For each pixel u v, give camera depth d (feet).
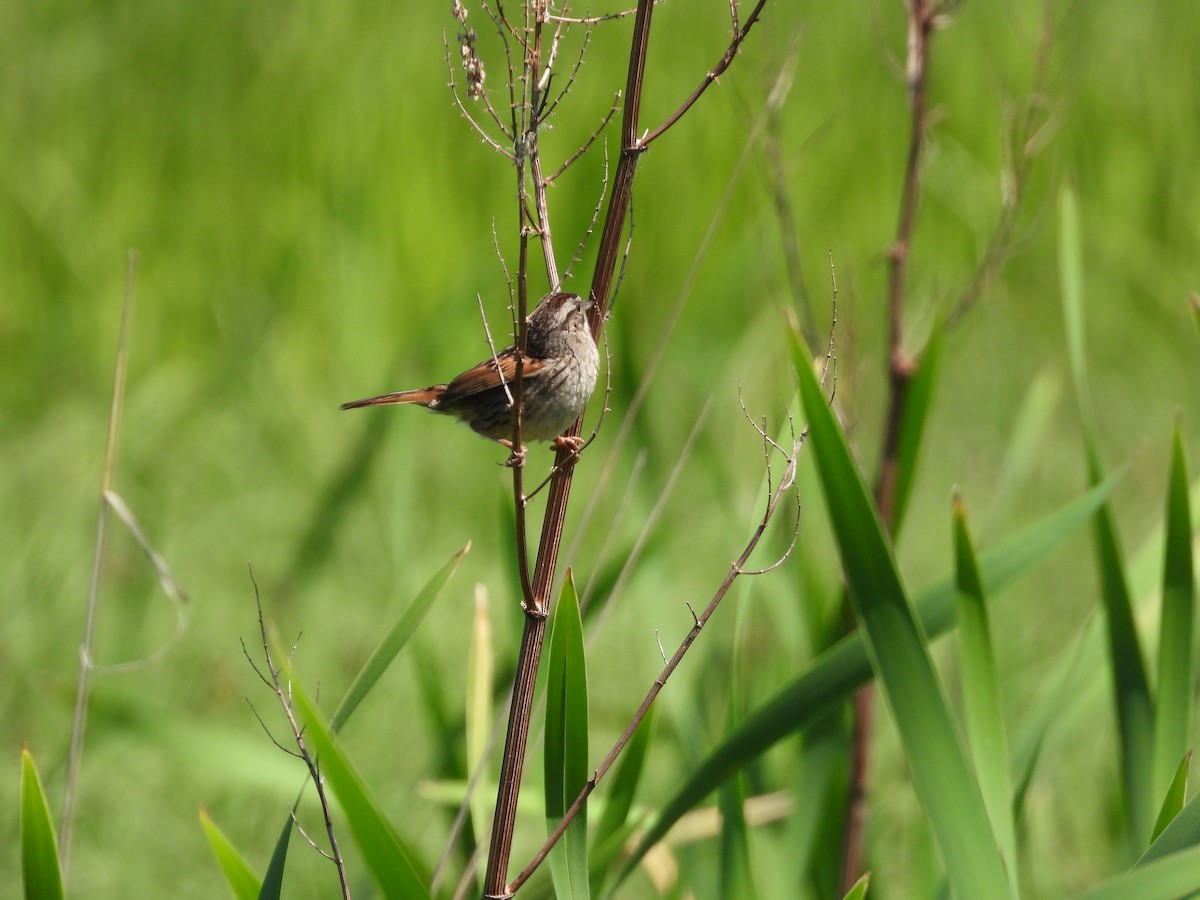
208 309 54.39
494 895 15.81
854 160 56.75
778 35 50.16
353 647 35.06
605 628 35.60
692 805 18.72
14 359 52.54
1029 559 19.58
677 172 55.31
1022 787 20.67
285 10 67.31
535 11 15.08
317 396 49.78
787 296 44.70
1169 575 19.54
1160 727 19.63
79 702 20.34
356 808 15.84
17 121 61.87
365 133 59.41
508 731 15.97
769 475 18.03
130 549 39.27
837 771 23.99
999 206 51.37
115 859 28.76
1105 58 63.00
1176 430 19.27
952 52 60.03
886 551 17.24
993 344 40.52
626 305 27.43
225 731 23.03
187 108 62.03
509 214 55.98
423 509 41.57
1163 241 58.03
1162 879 14.83
